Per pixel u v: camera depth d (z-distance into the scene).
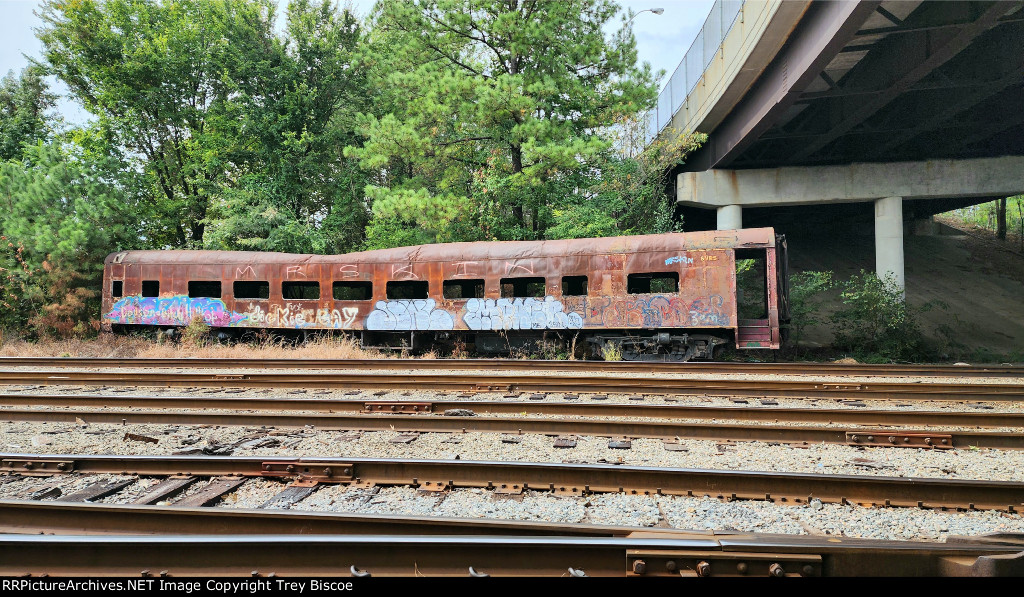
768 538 3.00
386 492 4.78
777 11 14.95
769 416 7.53
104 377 10.80
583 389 10.02
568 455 6.01
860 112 18.28
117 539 3.12
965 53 17.14
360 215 29.67
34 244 21.95
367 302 17.92
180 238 31.66
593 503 4.53
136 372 12.11
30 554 3.15
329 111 28.75
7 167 23.52
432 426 7.07
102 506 3.89
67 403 8.79
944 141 22.73
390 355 17.53
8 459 5.35
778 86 17.55
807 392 9.53
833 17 13.72
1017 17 13.12
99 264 22.16
